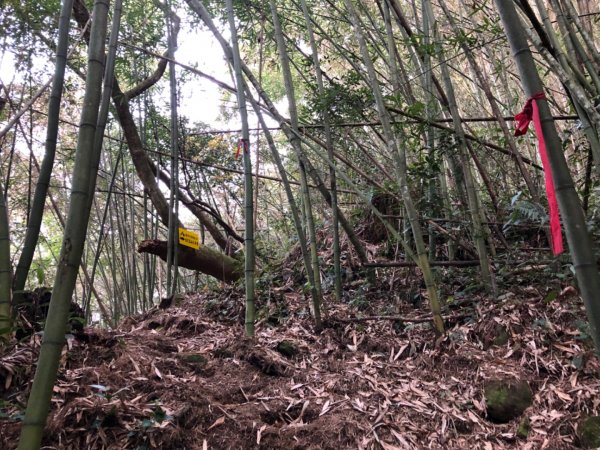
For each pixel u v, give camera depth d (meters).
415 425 2.31
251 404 2.40
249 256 3.11
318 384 2.64
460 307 3.23
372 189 3.71
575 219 1.53
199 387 2.45
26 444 1.37
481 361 2.66
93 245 8.80
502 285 3.29
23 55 4.17
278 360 2.83
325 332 3.27
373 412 2.37
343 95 3.42
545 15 2.35
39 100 6.07
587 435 2.13
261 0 4.75
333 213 3.75
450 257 3.79
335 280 3.84
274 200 8.38
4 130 2.67
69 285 1.52
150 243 4.81
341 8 5.43
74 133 7.04
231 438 2.15
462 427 2.31
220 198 8.34
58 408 2.05
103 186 8.35
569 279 3.02
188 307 4.12
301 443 2.16
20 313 2.56
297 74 7.25
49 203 8.51
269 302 3.92
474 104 6.15
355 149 4.77
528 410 2.33
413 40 3.30
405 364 2.85
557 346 2.61
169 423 2.10
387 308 3.52
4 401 2.02
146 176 5.27
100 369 2.40
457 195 4.23
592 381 2.37
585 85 2.62
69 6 2.56
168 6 4.73
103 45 1.71
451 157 3.60
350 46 5.46
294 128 3.46
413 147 3.52
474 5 3.15
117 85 5.12
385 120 3.07
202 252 5.07
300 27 4.86
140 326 3.76
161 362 2.65
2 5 3.84
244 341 2.94
